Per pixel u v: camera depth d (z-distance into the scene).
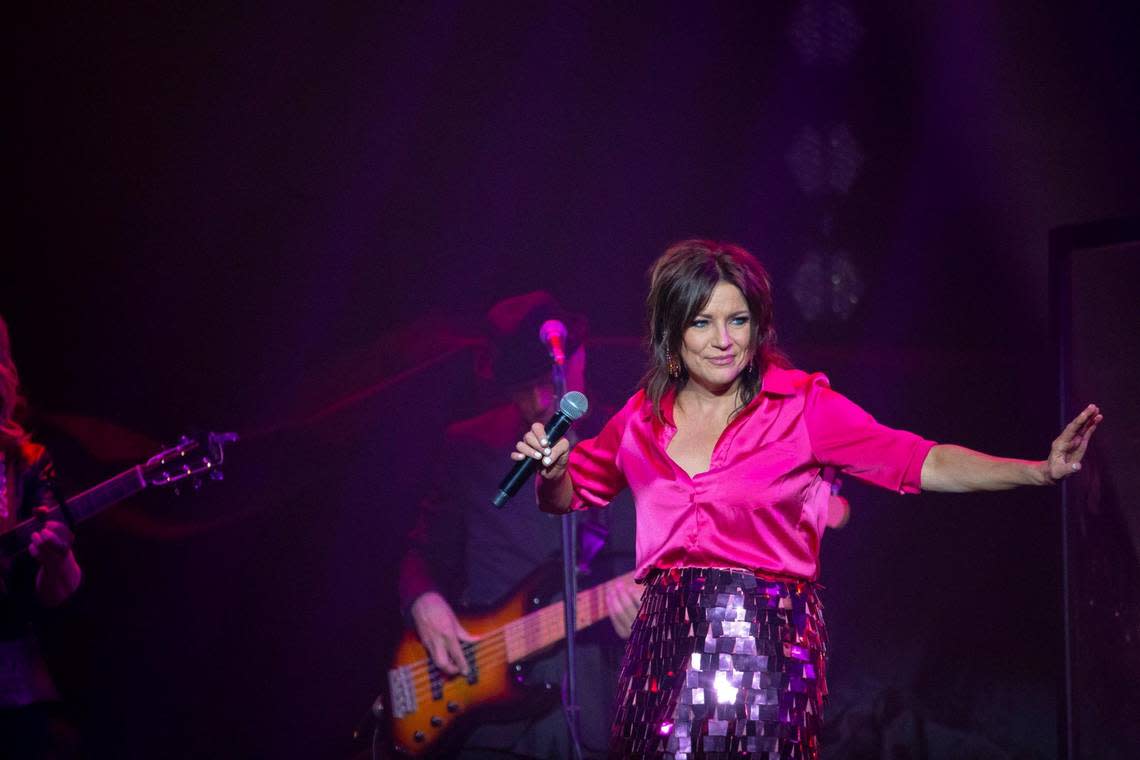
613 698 14.30
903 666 16.27
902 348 16.80
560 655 14.36
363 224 17.97
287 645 18.25
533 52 17.73
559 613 14.38
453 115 17.81
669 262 8.60
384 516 18.36
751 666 8.01
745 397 8.66
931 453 8.01
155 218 17.66
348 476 18.34
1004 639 16.06
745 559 8.27
